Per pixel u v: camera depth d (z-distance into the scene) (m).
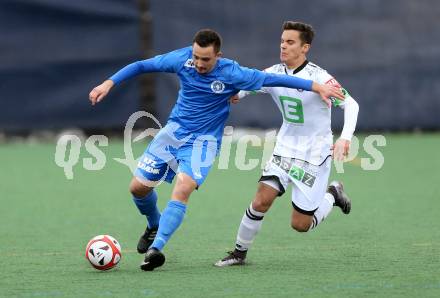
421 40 55.59
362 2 54.84
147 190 23.47
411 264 22.33
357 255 23.80
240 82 22.31
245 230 22.36
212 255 24.14
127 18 52.44
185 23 52.97
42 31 52.06
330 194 25.17
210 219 30.73
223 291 19.28
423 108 55.91
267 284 20.03
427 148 52.12
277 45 53.94
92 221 30.59
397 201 34.38
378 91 55.38
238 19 53.53
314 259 23.31
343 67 54.91
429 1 55.56
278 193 22.55
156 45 52.75
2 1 51.72
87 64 52.34
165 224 21.67
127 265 22.70
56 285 20.08
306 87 21.89
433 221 29.69
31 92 52.25
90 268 22.22
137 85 52.91
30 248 25.45
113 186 39.41
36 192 37.72
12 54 51.94
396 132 58.91
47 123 52.47
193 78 22.55
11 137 57.56
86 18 52.19
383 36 55.19
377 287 19.58
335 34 54.69
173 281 20.41
